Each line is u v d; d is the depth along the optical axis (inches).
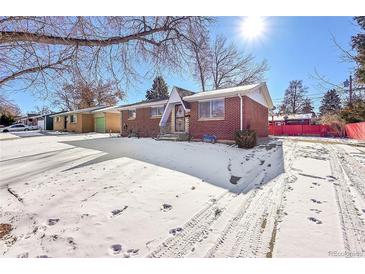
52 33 131.8
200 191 169.0
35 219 127.0
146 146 402.9
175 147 386.3
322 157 300.0
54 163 276.2
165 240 105.3
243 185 186.2
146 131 674.2
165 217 127.0
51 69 148.1
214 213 132.1
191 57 204.8
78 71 157.5
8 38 118.2
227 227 116.1
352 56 481.4
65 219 125.6
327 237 104.8
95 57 169.3
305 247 98.0
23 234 112.7
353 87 598.5
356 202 146.0
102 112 1020.5
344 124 799.7
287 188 174.6
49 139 642.2
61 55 149.1
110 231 112.6
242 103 429.1
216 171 228.1
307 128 979.9
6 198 161.6
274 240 103.7
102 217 127.0
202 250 98.3
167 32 188.2
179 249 99.1
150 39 188.9
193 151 344.5
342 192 164.6
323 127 930.7
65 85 167.0
